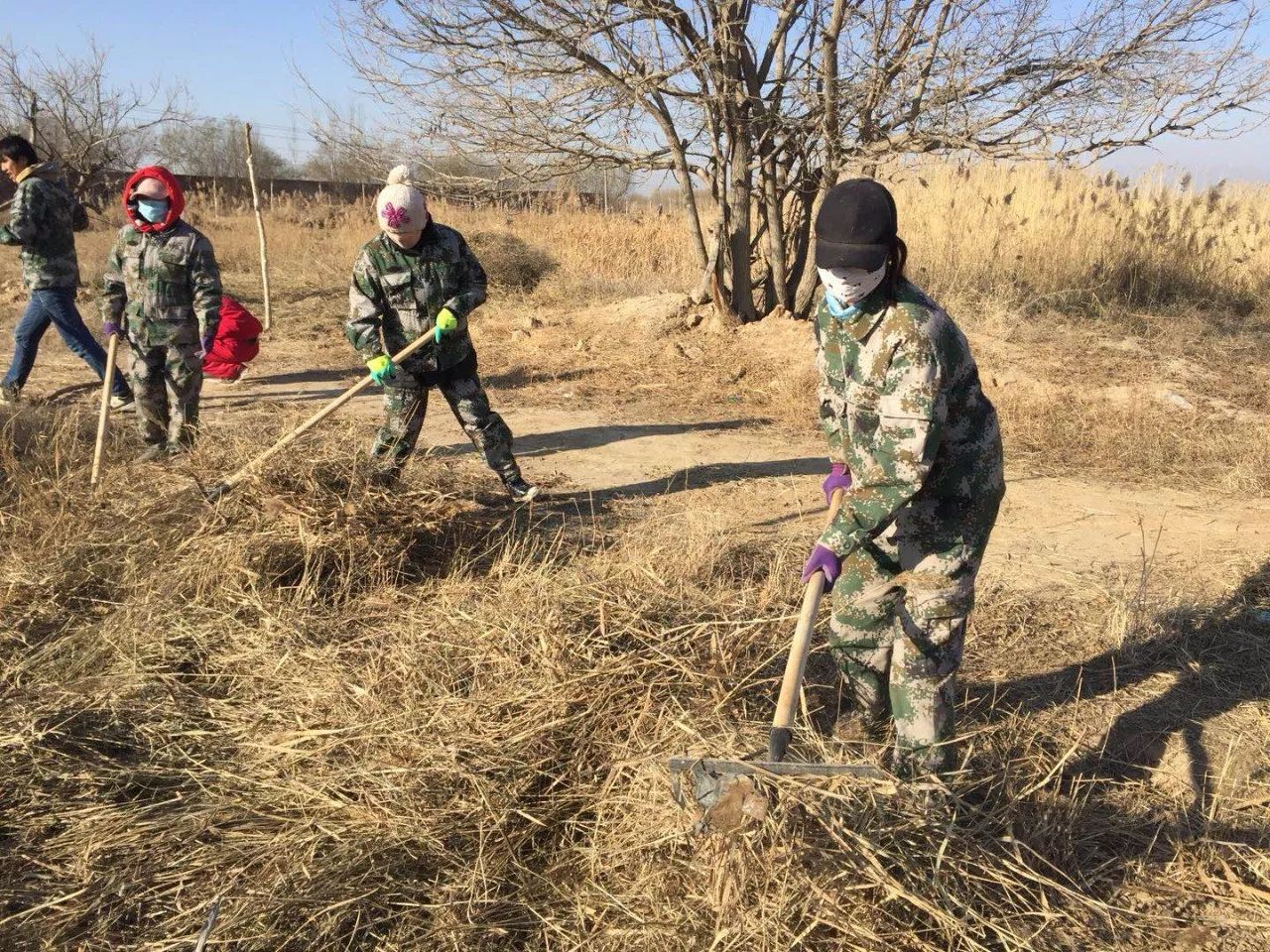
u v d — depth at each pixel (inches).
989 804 110.4
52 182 270.5
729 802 83.2
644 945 86.7
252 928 89.8
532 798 108.0
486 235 577.6
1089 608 167.9
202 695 129.6
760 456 262.4
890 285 93.1
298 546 162.4
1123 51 330.6
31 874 97.7
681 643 128.6
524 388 339.6
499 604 140.9
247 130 425.7
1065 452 265.6
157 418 229.5
